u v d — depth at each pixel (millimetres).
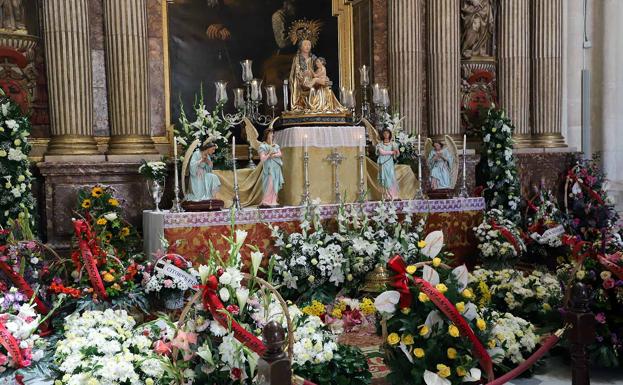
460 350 3775
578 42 11273
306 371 4234
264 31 9617
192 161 7059
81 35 8234
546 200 9789
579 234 8383
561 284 5594
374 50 10078
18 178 7000
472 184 9883
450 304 3701
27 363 4125
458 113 10367
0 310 4477
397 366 3924
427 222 7949
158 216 6805
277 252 7074
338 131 7953
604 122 11297
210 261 3779
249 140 7977
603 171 11289
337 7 10047
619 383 5035
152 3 8945
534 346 5266
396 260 3830
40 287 5598
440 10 10125
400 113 9969
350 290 6977
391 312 3848
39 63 8367
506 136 9641
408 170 8586
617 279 5062
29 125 7289
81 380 3949
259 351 3529
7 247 5637
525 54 10664
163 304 6086
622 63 11336
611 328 5176
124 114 8500
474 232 8258
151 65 8938
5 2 8109
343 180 7977
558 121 10844
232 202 7723
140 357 4125
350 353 4500
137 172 8273
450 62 10219
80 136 8242
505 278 6637
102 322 4754
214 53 9328
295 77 8312
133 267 5910
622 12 11289
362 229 7152
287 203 7848
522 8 10586
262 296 4055
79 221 5801
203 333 3707
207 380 3672
